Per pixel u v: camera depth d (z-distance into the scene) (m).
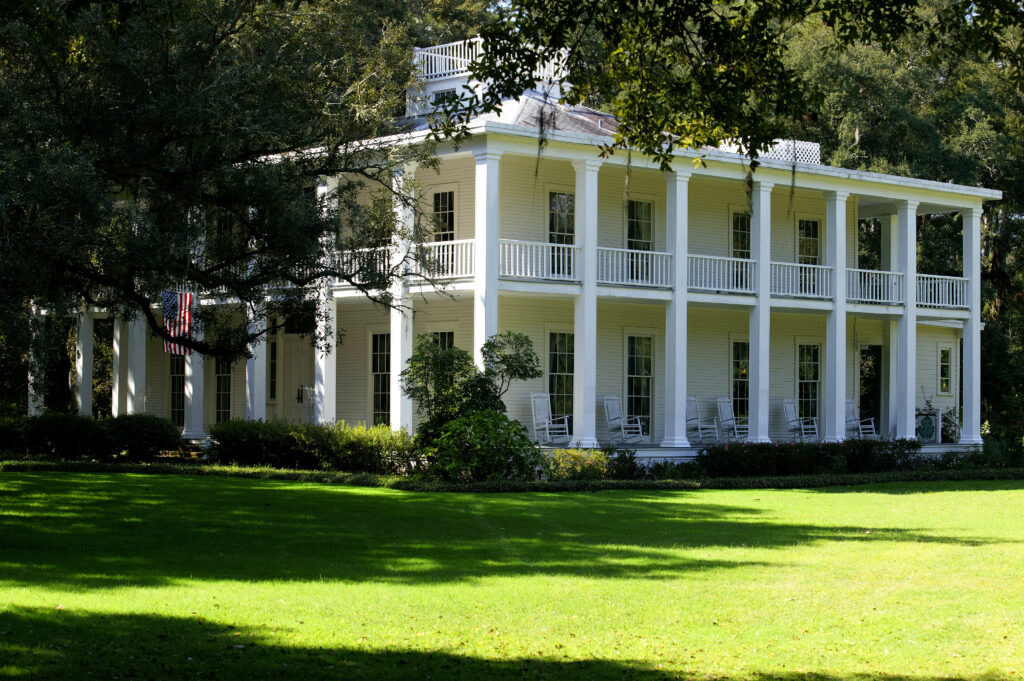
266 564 11.66
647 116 12.84
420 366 21.03
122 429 24.92
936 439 32.41
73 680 7.29
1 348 21.47
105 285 15.76
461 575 11.34
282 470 22.09
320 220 17.09
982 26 11.29
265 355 25.62
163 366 31.83
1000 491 22.25
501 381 21.94
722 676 7.91
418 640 8.66
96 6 14.73
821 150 39.47
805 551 13.36
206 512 15.74
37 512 15.46
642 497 19.47
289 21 17.78
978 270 30.22
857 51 38.59
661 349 27.89
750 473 24.48
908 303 28.70
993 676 8.00
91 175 13.48
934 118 41.91
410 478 20.64
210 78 16.45
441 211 25.56
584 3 12.07
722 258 25.80
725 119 12.37
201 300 22.72
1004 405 35.78
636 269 26.81
